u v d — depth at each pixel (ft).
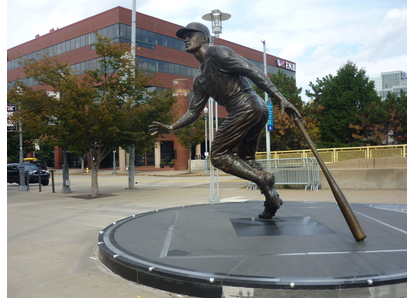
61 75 48.55
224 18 37.81
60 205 40.93
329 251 14.35
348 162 57.88
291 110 17.83
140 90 52.85
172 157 176.35
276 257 13.75
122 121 48.88
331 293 10.79
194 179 89.35
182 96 119.85
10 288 13.92
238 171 19.52
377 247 14.79
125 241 17.46
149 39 142.82
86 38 146.72
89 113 45.32
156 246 16.25
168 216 23.93
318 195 42.70
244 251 14.73
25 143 103.04
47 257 18.65
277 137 98.17
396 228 18.22
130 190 59.77
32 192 59.72
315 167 49.93
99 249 17.43
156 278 12.92
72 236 23.79
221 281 11.55
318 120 111.96
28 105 47.29
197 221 21.58
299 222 19.97
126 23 136.46
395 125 96.84
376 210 23.70
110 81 50.72
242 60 18.61
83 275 15.25
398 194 39.32
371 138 97.55
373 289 10.91
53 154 199.00
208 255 14.39
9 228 27.20
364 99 104.53
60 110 45.62
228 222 20.74
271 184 19.66
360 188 46.32
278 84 113.70
